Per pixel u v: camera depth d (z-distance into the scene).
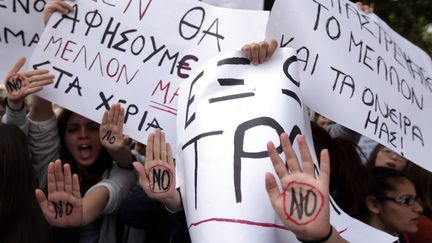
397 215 2.20
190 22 2.19
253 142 1.64
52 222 1.82
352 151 2.31
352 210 2.26
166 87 2.16
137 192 2.10
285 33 2.08
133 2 2.23
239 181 1.58
